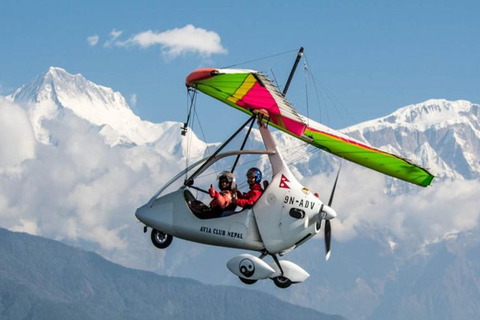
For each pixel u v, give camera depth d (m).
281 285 40.66
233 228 40.69
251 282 40.56
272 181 40.75
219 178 41.19
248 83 37.28
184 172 41.78
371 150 47.03
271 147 41.12
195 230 41.00
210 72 36.81
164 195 41.81
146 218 41.59
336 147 47.91
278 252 40.69
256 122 41.91
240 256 40.50
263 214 40.47
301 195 40.28
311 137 47.47
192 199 41.69
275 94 37.62
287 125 41.72
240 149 42.03
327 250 40.84
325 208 40.06
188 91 40.00
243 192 41.59
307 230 40.22
